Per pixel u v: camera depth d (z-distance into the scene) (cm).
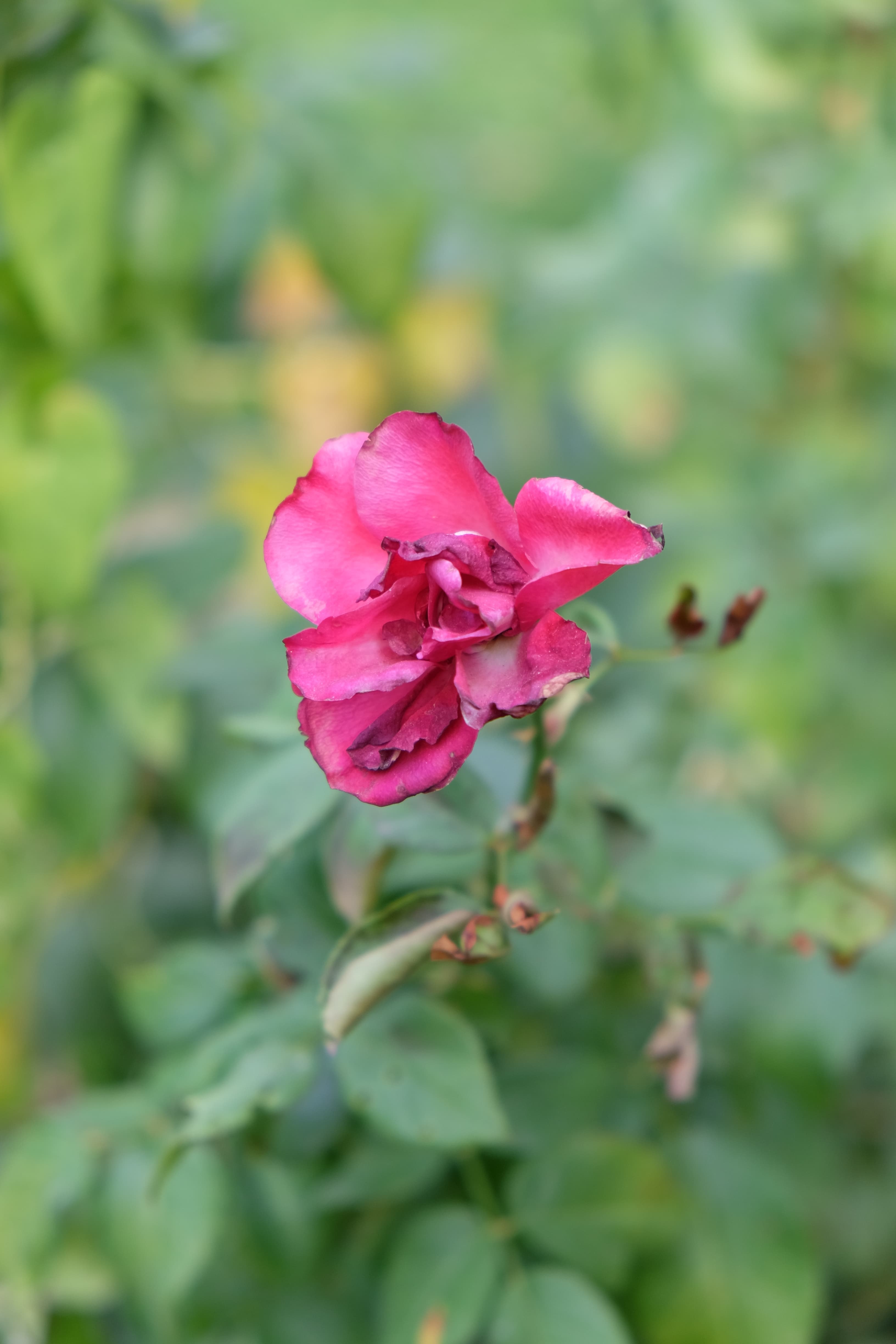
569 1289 67
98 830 81
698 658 98
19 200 77
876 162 98
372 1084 63
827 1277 85
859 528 98
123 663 81
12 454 76
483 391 132
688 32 99
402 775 56
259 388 108
